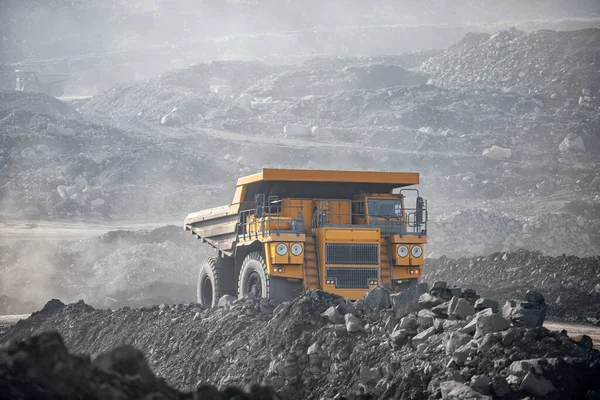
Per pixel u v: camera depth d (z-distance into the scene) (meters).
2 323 106.19
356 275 77.00
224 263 90.75
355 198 81.81
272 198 80.62
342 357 51.31
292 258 75.12
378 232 77.94
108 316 77.56
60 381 24.06
